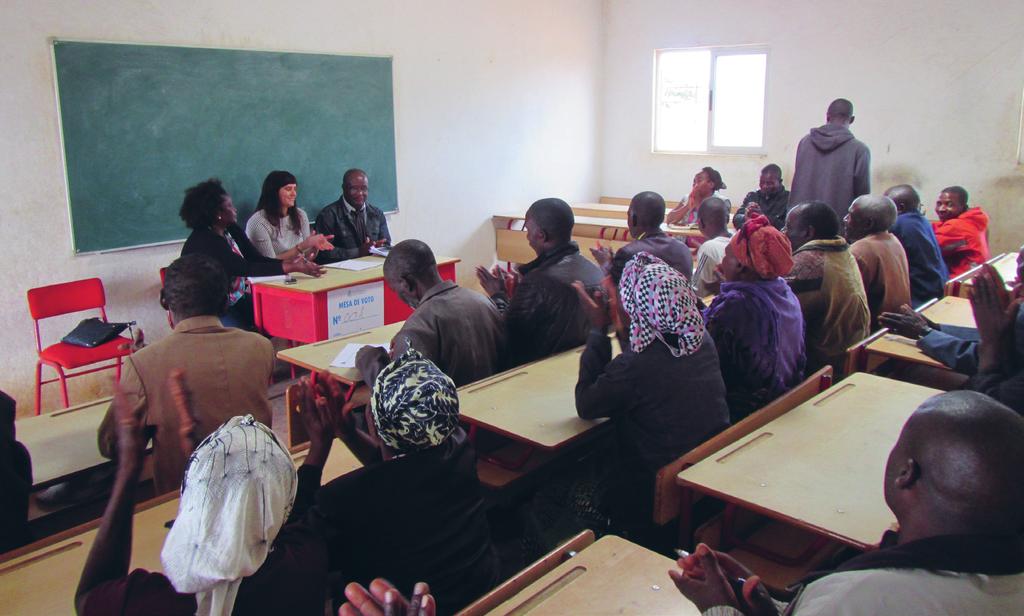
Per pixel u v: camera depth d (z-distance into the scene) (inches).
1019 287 86.7
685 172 289.4
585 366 84.0
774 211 230.7
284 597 44.1
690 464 74.3
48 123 157.3
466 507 59.2
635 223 133.0
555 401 91.4
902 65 239.6
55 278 162.4
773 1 259.3
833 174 203.5
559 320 111.5
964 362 101.1
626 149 302.7
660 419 78.5
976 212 187.0
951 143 235.8
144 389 74.8
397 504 55.8
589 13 291.7
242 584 42.3
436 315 98.3
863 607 33.3
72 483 87.4
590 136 302.5
